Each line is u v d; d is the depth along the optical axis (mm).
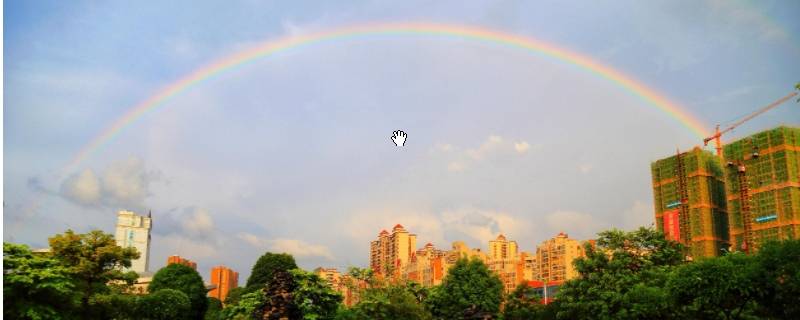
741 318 47062
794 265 40031
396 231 172625
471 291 71812
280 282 48750
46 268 46469
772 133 125062
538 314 66375
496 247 172750
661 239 62625
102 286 58531
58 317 46688
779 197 122438
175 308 81938
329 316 59688
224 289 176750
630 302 53875
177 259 153125
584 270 60000
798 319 41406
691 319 49094
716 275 43969
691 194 140375
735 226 130375
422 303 74250
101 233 59938
